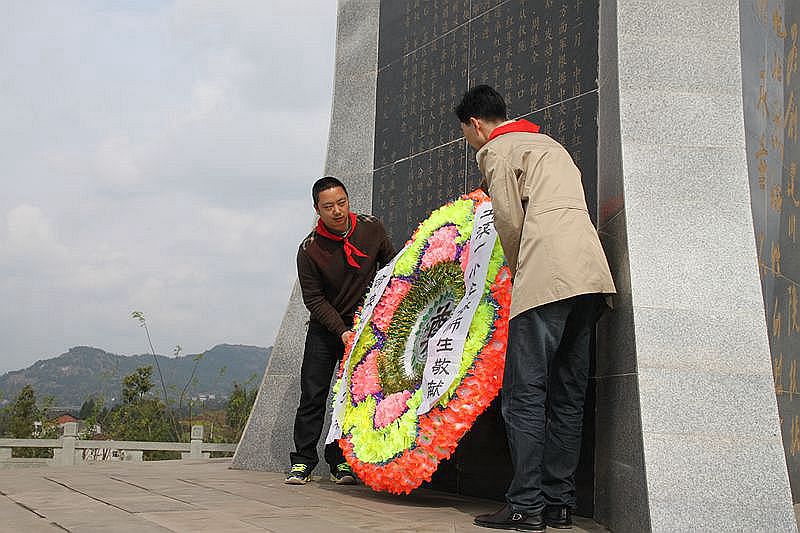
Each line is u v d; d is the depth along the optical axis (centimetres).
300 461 524
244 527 321
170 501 400
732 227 349
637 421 319
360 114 686
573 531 357
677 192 354
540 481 349
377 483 427
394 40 665
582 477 406
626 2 384
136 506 378
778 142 454
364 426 457
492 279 410
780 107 462
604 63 431
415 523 357
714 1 384
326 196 511
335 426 482
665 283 338
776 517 300
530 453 346
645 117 366
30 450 1484
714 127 364
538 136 375
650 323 330
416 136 621
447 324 430
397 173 638
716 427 313
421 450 409
